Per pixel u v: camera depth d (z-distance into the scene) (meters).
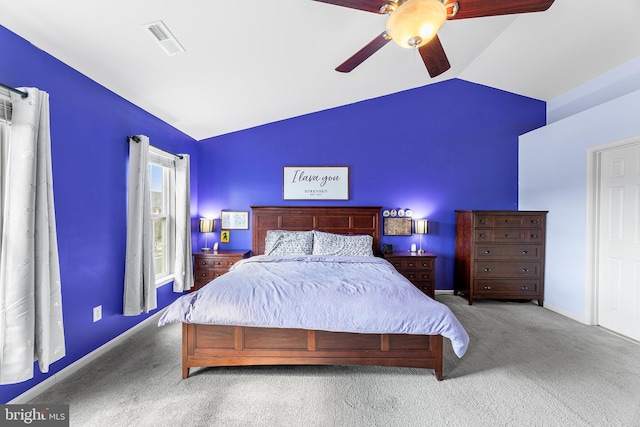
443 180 4.02
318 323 1.83
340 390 1.77
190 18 1.76
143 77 2.32
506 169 3.98
